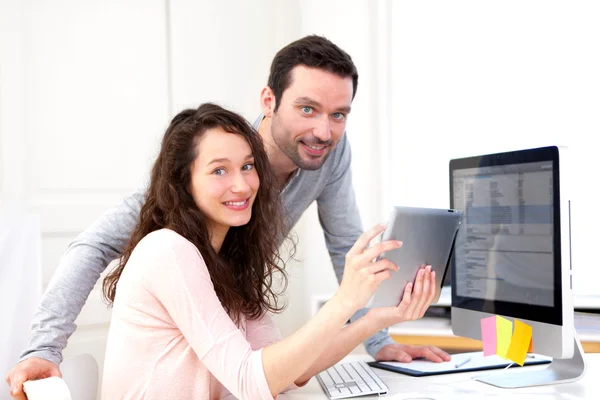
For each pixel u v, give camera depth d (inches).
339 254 78.0
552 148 52.3
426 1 108.3
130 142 98.7
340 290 44.8
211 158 48.4
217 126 49.3
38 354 50.4
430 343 80.8
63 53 91.6
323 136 61.1
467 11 106.3
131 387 46.4
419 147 109.3
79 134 93.3
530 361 60.7
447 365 60.6
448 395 50.4
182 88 104.3
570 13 100.7
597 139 99.1
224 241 55.7
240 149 49.4
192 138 49.1
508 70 104.3
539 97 102.7
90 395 55.8
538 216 53.8
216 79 108.7
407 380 56.2
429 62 108.5
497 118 105.1
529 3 102.8
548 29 102.0
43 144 89.6
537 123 102.8
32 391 43.3
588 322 75.9
